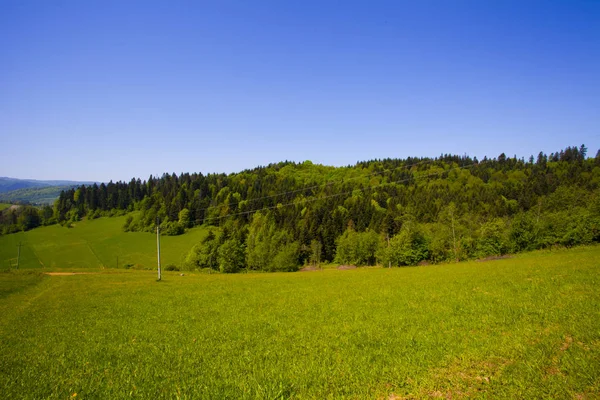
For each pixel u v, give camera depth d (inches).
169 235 5570.9
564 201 3690.9
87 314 1154.7
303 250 4532.5
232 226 5187.0
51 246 5157.5
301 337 718.5
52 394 469.1
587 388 375.6
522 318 697.0
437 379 441.1
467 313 803.4
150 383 496.1
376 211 5177.2
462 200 5128.0
